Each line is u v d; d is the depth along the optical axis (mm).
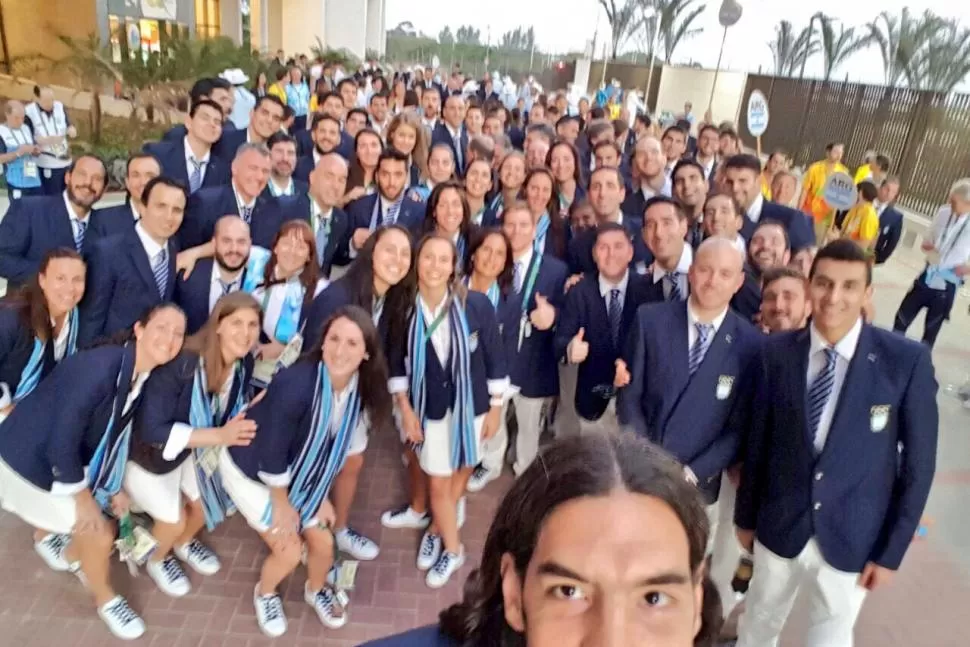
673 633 828
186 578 3320
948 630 3457
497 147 6547
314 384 2781
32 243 4188
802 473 2371
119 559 3365
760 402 2535
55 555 3365
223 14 22125
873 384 2252
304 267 3781
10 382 3217
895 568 2336
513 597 927
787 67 27469
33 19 16812
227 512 3455
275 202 4492
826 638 2521
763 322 3215
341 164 4488
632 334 2883
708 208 3986
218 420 3199
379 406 3045
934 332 6684
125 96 12688
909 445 2262
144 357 2809
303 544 3484
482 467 4395
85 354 2684
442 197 4152
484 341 3404
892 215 7324
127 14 17484
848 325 2275
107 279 3514
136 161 4023
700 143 7441
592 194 4434
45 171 7609
